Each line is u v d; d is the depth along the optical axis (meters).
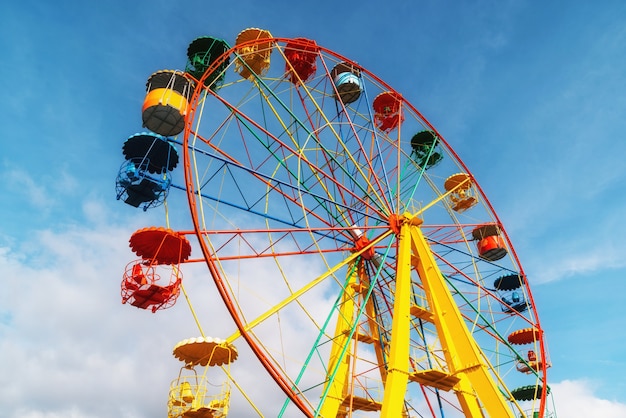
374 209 26.41
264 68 27.86
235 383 18.06
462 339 22.12
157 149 22.98
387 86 30.44
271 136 24.25
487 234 33.56
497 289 34.56
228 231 21.36
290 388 18.59
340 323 26.44
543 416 25.84
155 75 22.66
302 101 28.62
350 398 22.86
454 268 29.19
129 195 22.84
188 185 20.28
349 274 25.73
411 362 24.20
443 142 31.27
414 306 25.48
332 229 23.94
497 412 20.03
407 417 23.84
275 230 22.25
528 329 32.00
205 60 26.48
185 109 22.64
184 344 19.77
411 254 25.91
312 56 30.59
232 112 23.52
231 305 18.89
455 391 22.06
